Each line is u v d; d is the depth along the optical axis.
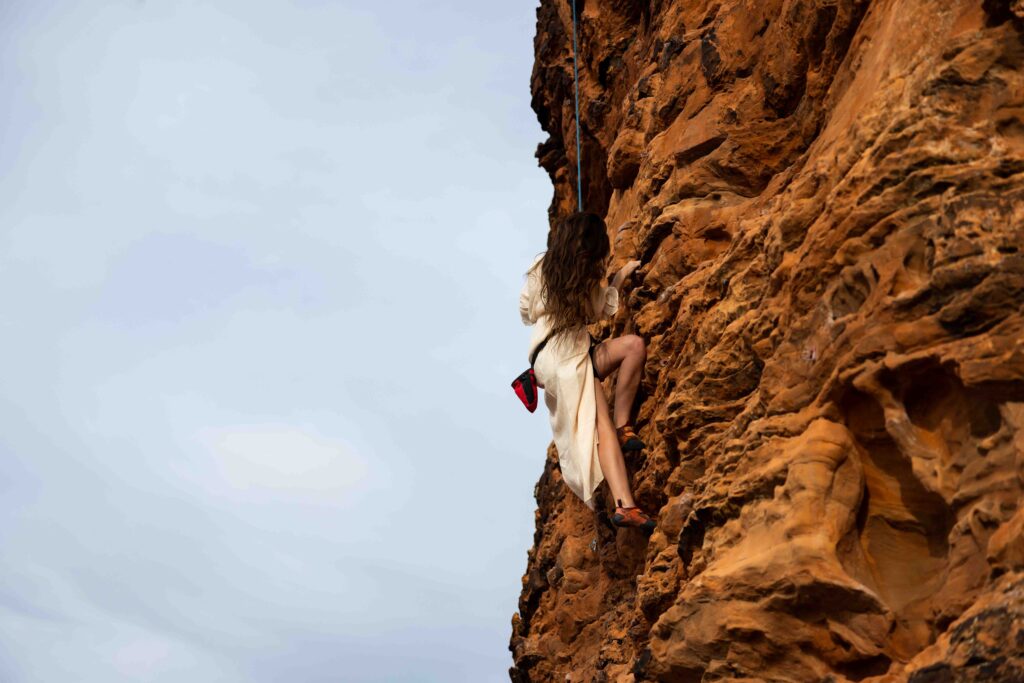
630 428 6.54
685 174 6.67
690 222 6.45
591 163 9.96
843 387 4.35
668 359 6.26
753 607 4.45
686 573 5.25
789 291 4.78
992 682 3.43
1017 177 3.96
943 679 3.58
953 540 3.96
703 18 7.25
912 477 4.33
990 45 4.13
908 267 4.14
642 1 8.78
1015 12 4.07
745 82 6.62
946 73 4.18
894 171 4.22
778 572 4.34
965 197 3.97
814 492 4.36
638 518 6.08
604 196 10.14
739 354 5.39
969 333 3.90
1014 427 3.78
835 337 4.38
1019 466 3.70
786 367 4.67
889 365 4.09
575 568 8.41
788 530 4.36
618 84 8.98
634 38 8.93
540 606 9.47
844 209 4.42
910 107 4.28
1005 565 3.61
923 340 4.02
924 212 4.12
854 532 4.35
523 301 6.74
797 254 4.85
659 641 4.95
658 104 7.26
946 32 4.36
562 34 10.55
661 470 6.14
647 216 6.85
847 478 4.38
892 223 4.21
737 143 6.46
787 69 6.18
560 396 6.43
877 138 4.45
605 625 7.30
